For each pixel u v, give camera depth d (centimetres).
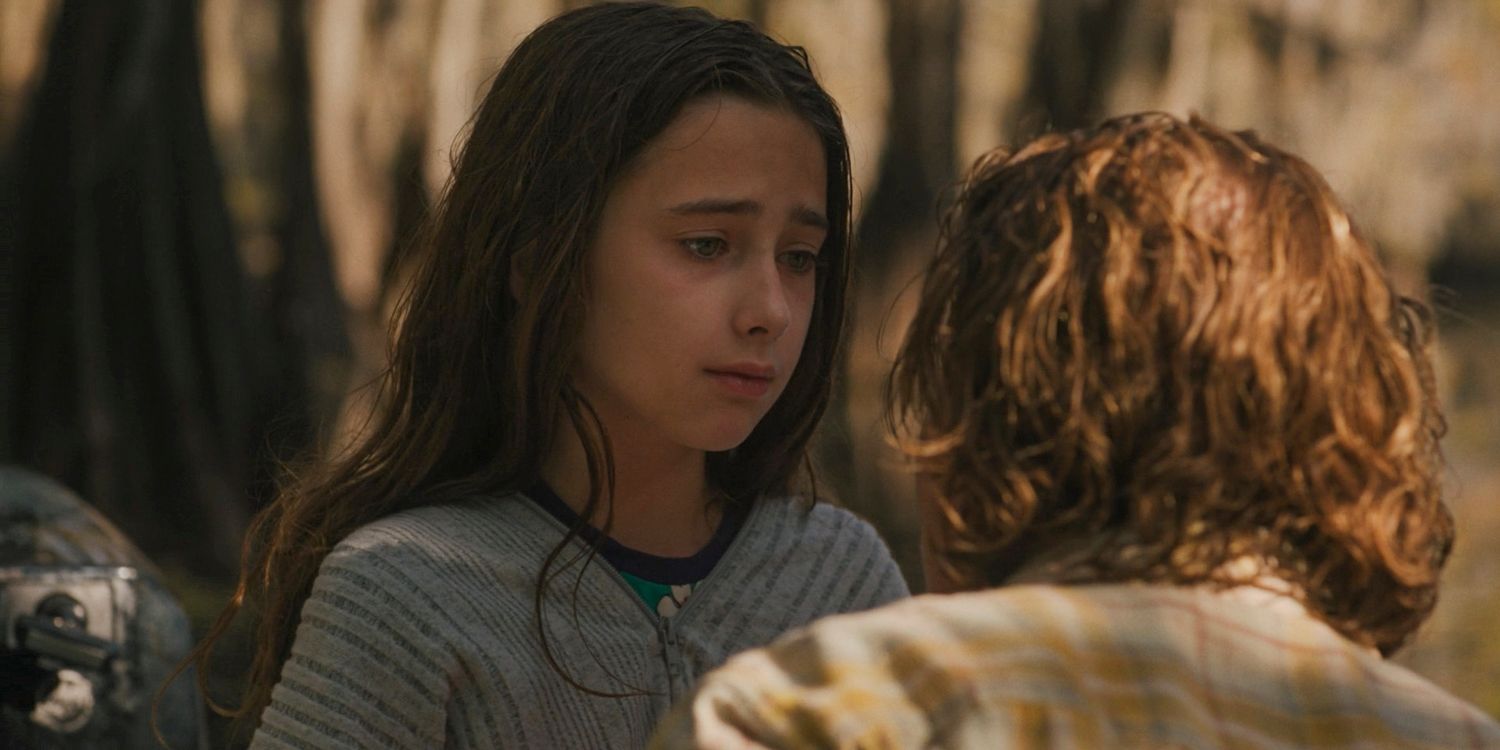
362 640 184
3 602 262
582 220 186
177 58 812
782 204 188
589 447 190
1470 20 1260
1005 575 139
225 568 741
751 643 201
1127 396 128
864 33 979
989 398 134
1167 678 122
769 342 188
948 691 120
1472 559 880
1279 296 129
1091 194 133
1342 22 1150
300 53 900
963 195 144
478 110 204
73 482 756
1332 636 128
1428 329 145
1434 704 126
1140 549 129
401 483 200
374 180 898
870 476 779
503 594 189
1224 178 133
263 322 839
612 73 188
